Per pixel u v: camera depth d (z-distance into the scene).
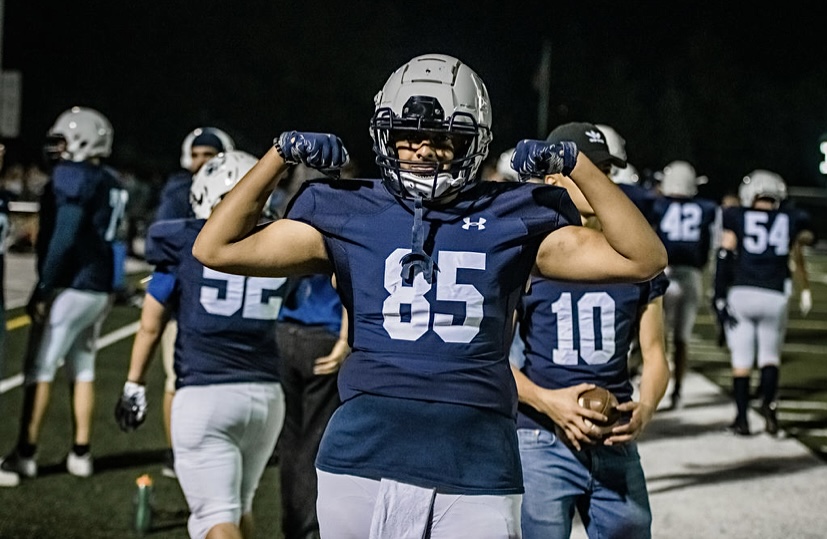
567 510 4.27
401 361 3.02
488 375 3.04
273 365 4.90
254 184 3.07
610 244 3.07
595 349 4.34
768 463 8.64
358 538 3.05
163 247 4.80
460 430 3.00
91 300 7.35
